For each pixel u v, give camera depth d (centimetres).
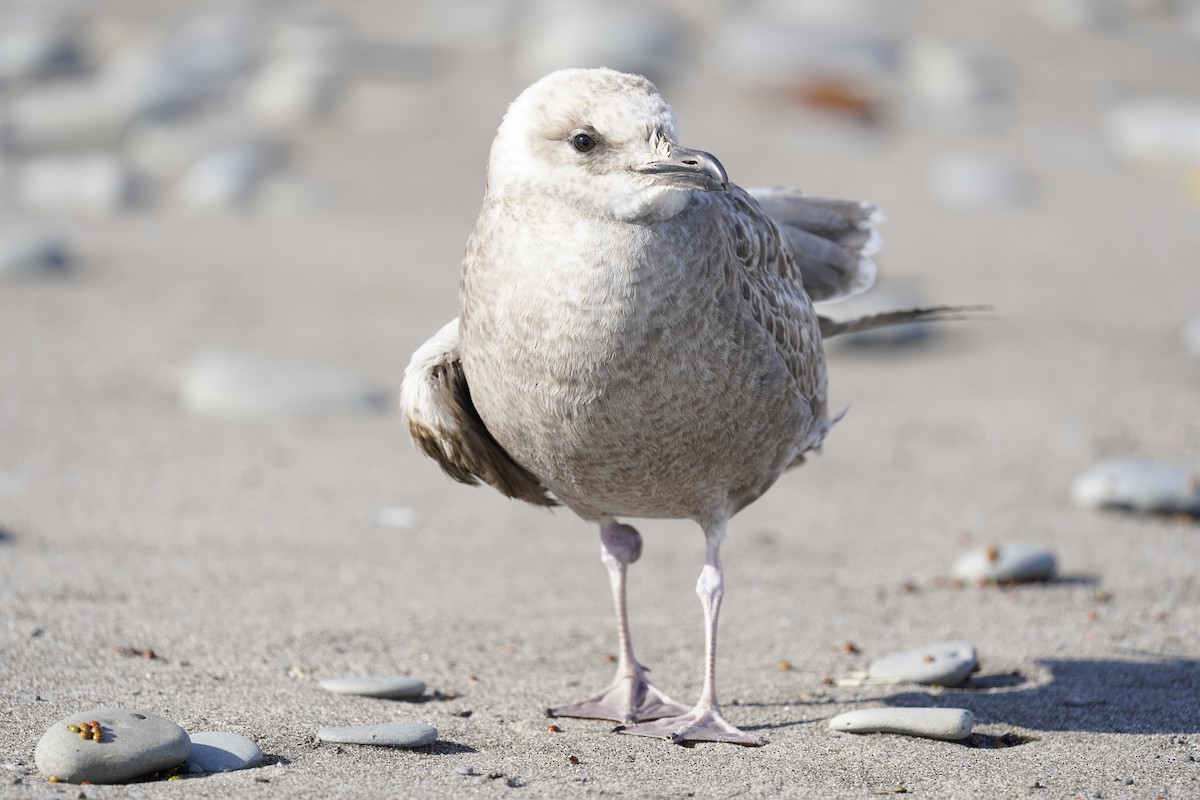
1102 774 764
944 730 813
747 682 937
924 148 2964
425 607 1065
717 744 809
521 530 1283
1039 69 3647
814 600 1110
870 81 3338
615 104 758
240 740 758
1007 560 1148
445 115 3209
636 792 723
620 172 750
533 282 762
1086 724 847
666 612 1083
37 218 2455
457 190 2744
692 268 763
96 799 681
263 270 2180
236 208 2609
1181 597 1113
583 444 793
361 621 1023
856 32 3609
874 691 915
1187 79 3694
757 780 747
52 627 955
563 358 763
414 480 1411
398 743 781
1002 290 2108
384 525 1272
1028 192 2664
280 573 1124
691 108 3145
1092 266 2230
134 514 1260
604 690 888
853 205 998
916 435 1573
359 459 1467
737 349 788
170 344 1808
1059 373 1773
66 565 1104
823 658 983
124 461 1417
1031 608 1087
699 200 788
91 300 1973
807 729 840
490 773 745
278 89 3269
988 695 903
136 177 2766
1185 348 1862
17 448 1436
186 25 4044
